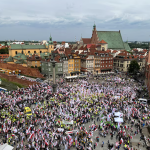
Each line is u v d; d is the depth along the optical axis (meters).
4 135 47.53
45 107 64.06
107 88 87.75
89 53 140.75
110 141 47.12
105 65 150.00
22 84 105.31
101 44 179.12
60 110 58.41
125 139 47.22
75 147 43.78
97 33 195.75
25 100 71.88
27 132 46.09
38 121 53.44
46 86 92.50
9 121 50.53
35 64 139.00
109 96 75.88
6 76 112.81
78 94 75.62
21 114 56.94
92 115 61.09
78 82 103.88
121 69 158.62
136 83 107.94
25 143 44.56
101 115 58.16
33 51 179.25
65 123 50.38
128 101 69.69
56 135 45.88
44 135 46.16
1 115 56.50
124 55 157.62
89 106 65.56
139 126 53.28
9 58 156.75
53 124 53.16
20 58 148.88
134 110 61.81
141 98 76.38
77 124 53.12
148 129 53.72
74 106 64.44
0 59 183.38
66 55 133.88
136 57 164.62
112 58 154.00
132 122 55.59
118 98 72.38
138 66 139.25
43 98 74.25
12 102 67.06
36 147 39.62
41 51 184.00
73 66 135.38
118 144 42.91
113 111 59.12
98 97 74.75
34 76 121.31
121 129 51.62
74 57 135.12
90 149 40.94
